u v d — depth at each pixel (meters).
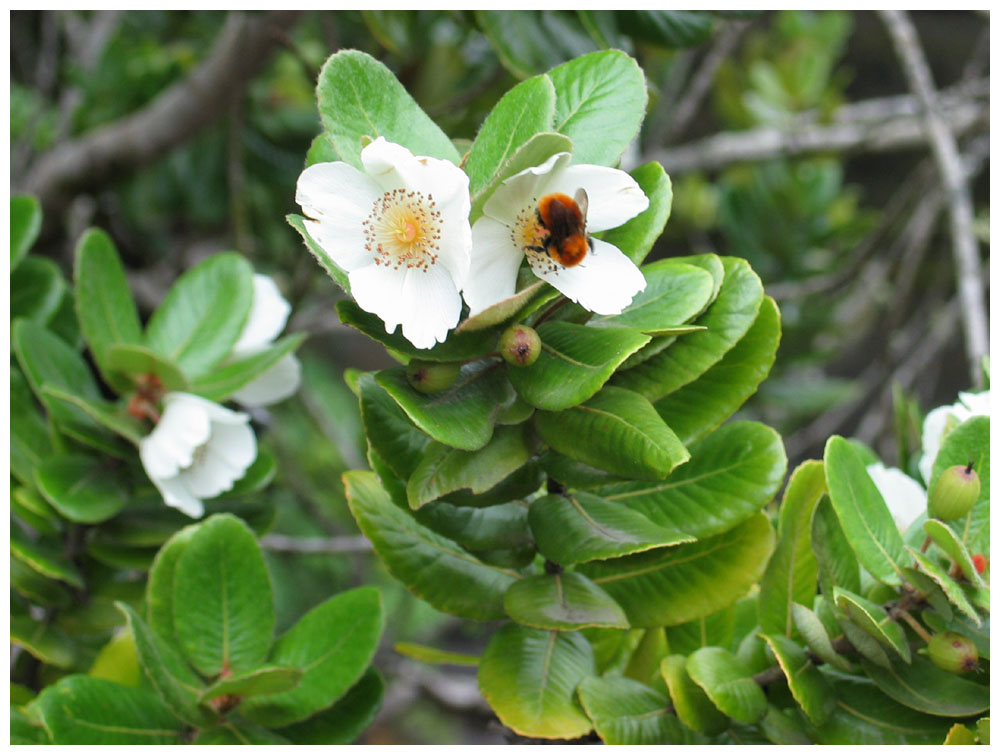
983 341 0.58
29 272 0.50
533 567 0.37
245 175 0.93
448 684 0.83
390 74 0.33
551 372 0.31
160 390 0.45
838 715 0.36
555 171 0.31
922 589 0.34
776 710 0.36
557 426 0.32
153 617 0.39
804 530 0.37
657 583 0.36
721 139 0.93
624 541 0.32
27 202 0.49
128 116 0.91
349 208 0.30
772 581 0.37
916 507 0.40
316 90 0.32
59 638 0.45
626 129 0.32
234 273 0.48
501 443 0.32
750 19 0.53
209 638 0.39
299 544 0.69
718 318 0.34
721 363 0.35
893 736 0.35
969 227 0.63
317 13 0.81
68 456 0.46
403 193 0.30
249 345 0.48
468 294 0.31
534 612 0.34
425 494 0.32
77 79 0.91
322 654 0.39
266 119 0.92
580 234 0.31
